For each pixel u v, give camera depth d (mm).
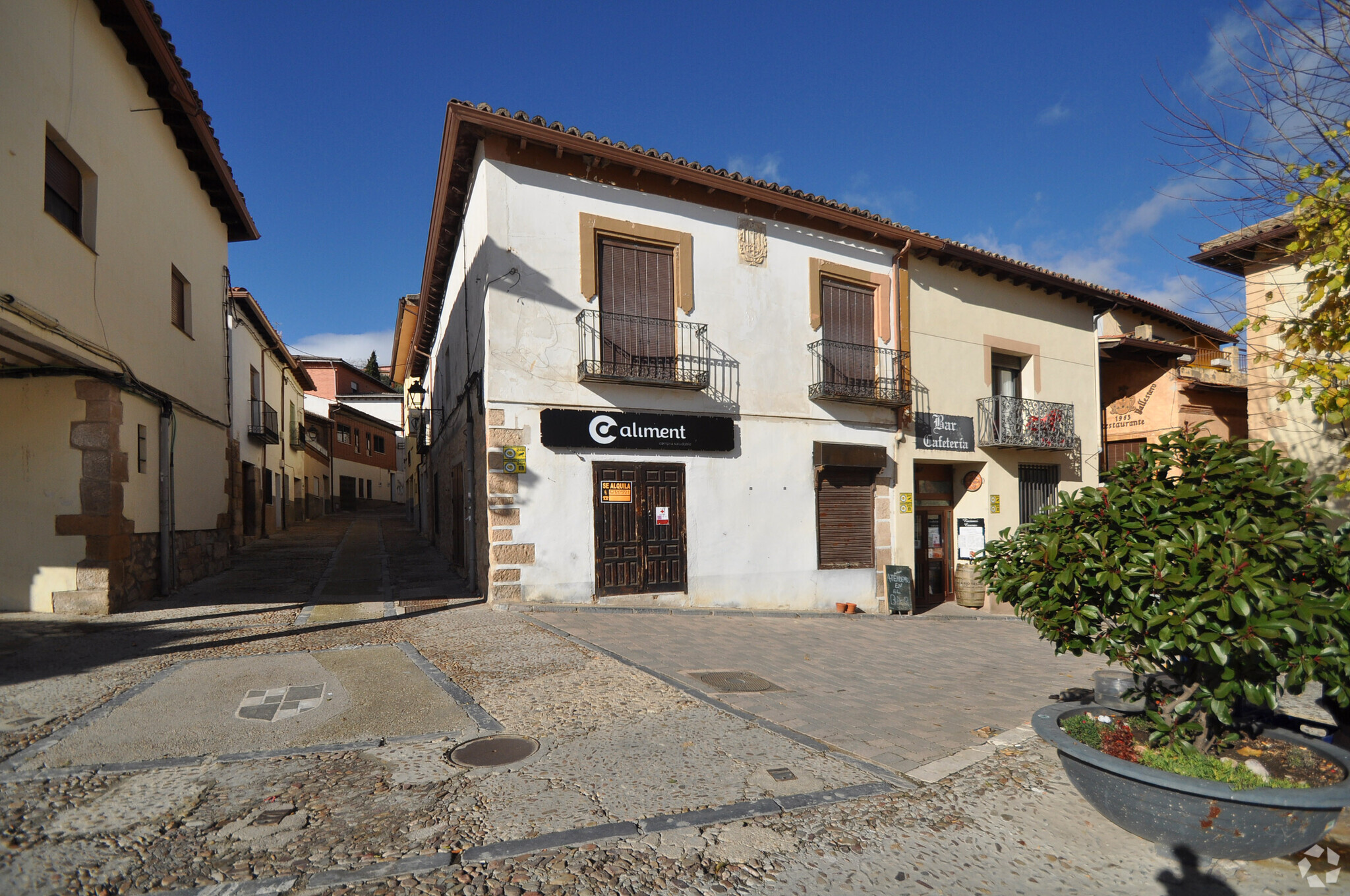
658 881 2979
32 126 6902
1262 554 3182
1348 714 3980
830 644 8672
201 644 7039
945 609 13992
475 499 10930
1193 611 3182
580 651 7039
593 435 9984
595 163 10227
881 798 3857
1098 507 3754
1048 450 14766
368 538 21141
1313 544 3291
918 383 13484
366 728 4688
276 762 4121
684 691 5723
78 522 8359
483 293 9805
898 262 13242
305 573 12977
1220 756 3697
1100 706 4230
